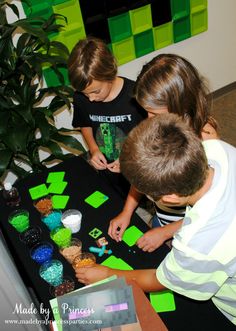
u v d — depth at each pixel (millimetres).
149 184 783
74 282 1137
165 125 804
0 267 544
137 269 1138
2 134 1933
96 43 1410
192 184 781
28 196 1512
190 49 2977
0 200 1515
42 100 2518
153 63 1141
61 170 1622
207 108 1164
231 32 3082
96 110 1663
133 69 2801
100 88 1430
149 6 2547
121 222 1286
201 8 2756
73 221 1291
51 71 2418
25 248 1287
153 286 1015
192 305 1043
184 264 821
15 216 1403
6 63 1864
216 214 796
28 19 1869
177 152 760
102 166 1741
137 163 773
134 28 2600
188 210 918
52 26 1976
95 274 1091
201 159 779
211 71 3217
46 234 1327
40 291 1127
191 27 2828
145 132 795
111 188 1489
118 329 899
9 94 2014
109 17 2439
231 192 817
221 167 861
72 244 1245
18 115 1996
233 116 3049
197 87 1118
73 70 1380
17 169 2238
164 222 1456
